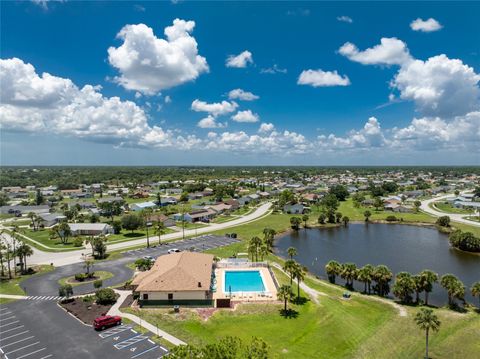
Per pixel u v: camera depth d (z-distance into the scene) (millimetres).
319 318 64000
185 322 61562
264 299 72312
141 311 65875
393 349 53812
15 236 128375
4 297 74062
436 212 197250
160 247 121125
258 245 103812
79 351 51312
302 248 127062
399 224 172625
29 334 56812
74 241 125188
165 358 35125
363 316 65375
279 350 52938
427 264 106438
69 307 67812
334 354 52219
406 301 73625
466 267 103125
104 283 83188
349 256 116188
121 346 52812
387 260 111312
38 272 92625
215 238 136625
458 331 59250
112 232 148000
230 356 35094
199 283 71562
